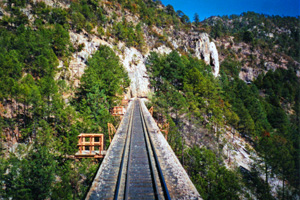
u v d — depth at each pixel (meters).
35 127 31.39
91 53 62.62
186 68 60.19
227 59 167.25
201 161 28.30
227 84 80.50
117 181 8.63
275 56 169.62
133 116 28.14
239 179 24.09
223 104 49.91
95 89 37.44
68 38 54.59
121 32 84.00
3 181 22.48
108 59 54.59
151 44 103.69
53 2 74.00
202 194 21.86
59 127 32.12
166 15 152.88
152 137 16.02
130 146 13.40
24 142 30.55
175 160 11.08
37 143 27.11
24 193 20.84
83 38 64.75
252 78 153.88
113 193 7.78
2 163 23.19
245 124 47.66
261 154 17.77
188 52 117.94
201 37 127.62
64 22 65.38
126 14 114.31
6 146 29.20
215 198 20.78
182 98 39.47
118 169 9.91
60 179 25.50
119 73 53.06
